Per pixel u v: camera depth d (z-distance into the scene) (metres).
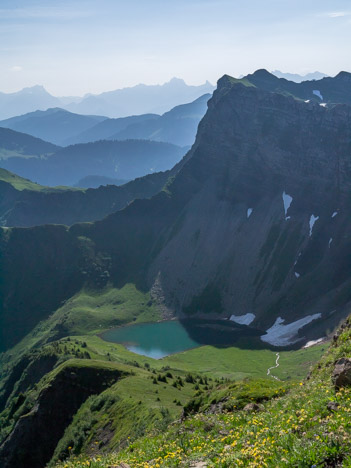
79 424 97.75
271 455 18.56
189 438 28.70
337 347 37.25
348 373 24.34
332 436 18.14
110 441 81.19
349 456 16.41
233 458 19.94
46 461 107.94
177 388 110.06
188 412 46.16
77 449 88.94
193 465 21.97
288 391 39.31
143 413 80.50
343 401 21.75
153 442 31.66
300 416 21.83
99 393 117.25
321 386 27.23
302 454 17.44
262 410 31.38
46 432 113.25
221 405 41.84
